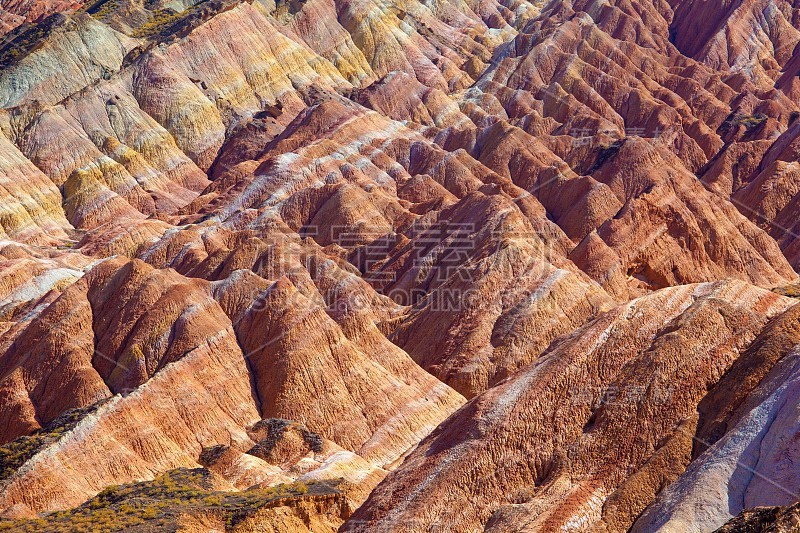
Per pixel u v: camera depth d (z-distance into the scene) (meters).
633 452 83.00
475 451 85.56
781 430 76.56
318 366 119.44
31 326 130.62
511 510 80.06
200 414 111.44
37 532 81.81
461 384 131.00
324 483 93.44
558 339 98.19
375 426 116.12
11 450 99.88
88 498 96.44
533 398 88.31
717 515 74.00
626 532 76.62
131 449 103.69
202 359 118.50
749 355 85.88
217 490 92.12
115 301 131.25
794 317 87.06
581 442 84.44
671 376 86.44
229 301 131.00
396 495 84.94
